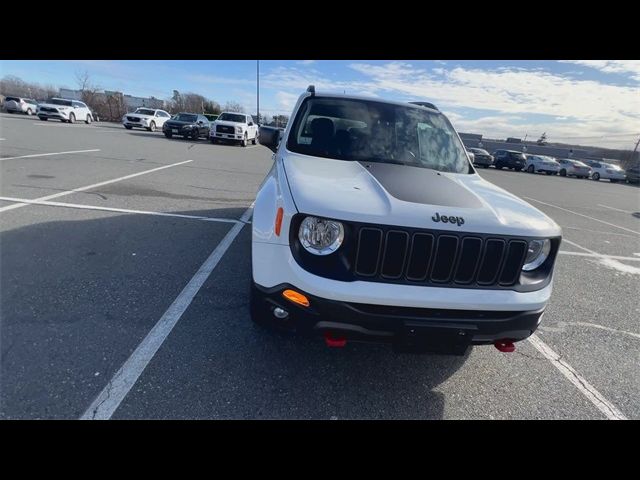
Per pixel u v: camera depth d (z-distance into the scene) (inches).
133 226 207.5
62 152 449.1
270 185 106.3
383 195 89.0
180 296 136.3
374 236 81.6
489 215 87.7
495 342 89.5
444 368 113.6
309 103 140.3
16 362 96.0
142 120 1119.6
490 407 100.0
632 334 147.1
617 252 275.7
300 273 81.6
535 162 1386.6
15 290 129.5
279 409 91.4
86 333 110.3
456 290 84.8
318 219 81.7
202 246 187.3
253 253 91.7
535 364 121.1
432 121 146.9
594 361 126.2
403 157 128.9
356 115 138.2
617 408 103.9
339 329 82.1
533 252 92.3
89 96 1831.9
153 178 353.1
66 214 214.7
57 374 93.5
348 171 106.5
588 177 1376.7
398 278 83.7
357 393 99.3
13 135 579.2
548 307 166.9
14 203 223.8
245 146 928.9
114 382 93.0
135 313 123.2
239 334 116.7
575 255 256.4
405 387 103.6
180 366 100.8
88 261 157.5
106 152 500.4
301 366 106.3
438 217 83.3
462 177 120.3
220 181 380.8
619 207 574.9
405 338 83.8
